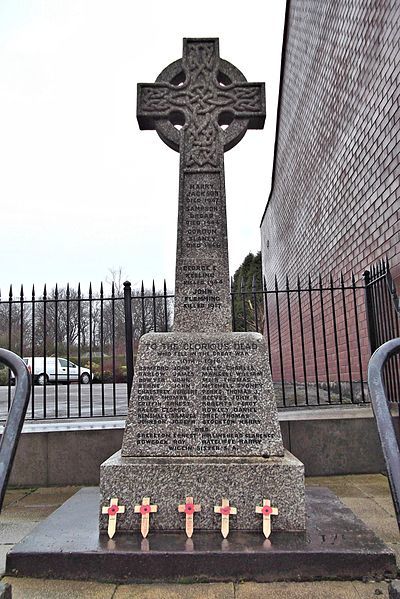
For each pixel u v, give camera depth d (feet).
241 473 9.31
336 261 27.58
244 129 13.17
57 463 15.31
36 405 31.65
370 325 18.63
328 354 29.32
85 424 16.84
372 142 21.09
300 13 36.78
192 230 12.48
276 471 9.30
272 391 10.23
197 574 7.98
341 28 25.63
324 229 30.30
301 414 17.53
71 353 64.28
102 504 9.34
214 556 8.02
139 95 13.34
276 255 52.49
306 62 34.73
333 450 15.65
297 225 39.52
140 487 9.35
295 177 39.96
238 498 9.23
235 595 7.45
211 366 10.43
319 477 15.38
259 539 8.68
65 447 15.38
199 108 13.24
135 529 9.20
